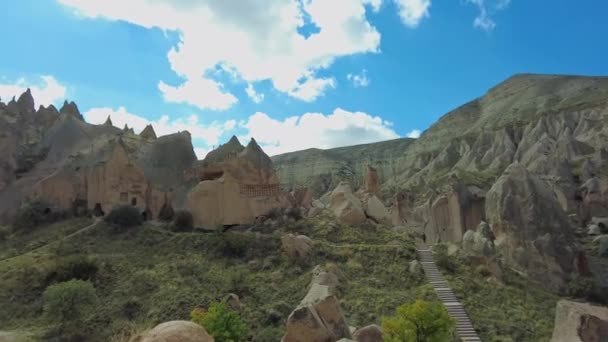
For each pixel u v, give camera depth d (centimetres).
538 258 4972
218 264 4741
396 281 4391
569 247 5059
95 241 5297
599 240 6153
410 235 5834
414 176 15950
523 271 4953
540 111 17038
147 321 3709
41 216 6062
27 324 3822
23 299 4169
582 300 4522
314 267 4622
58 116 9238
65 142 7588
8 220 6419
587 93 17862
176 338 1054
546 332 3606
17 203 6556
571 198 7569
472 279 4462
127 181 6322
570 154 10238
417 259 4800
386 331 2355
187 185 6531
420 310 2369
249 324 3659
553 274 4869
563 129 12338
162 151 6869
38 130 8688
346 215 5962
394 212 7369
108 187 6228
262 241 5144
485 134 15012
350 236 5494
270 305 3953
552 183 7850
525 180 5525
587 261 5128
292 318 2272
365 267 4666
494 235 5438
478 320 3712
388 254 4878
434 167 15875
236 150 6925
